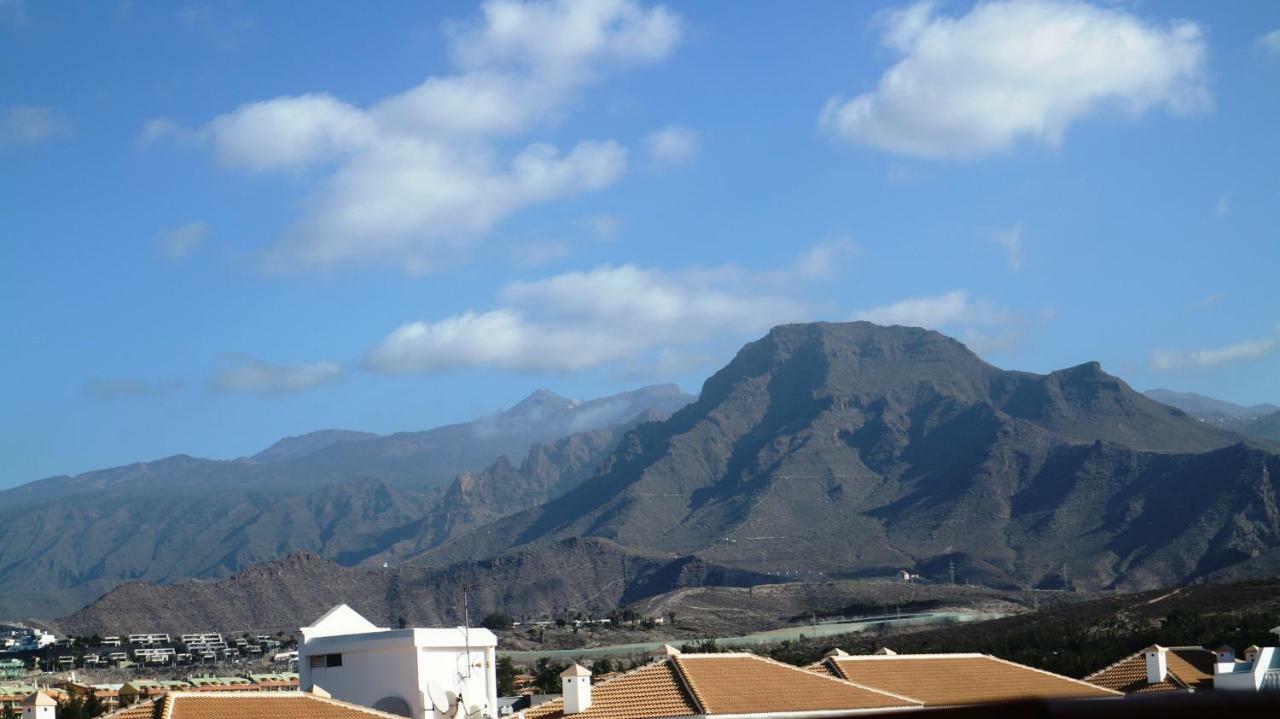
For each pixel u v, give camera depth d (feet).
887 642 440.45
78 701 233.96
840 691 159.02
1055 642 355.56
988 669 186.39
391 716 153.48
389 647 178.60
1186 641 310.45
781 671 163.43
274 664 426.10
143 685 247.50
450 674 181.78
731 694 151.84
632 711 149.69
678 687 152.87
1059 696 20.08
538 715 159.12
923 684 178.81
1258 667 189.06
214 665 427.33
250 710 144.36
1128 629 365.20
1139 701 18.88
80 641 542.16
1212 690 19.42
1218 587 415.64
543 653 538.47
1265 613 345.92
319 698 152.76
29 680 354.54
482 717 169.37
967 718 20.33
